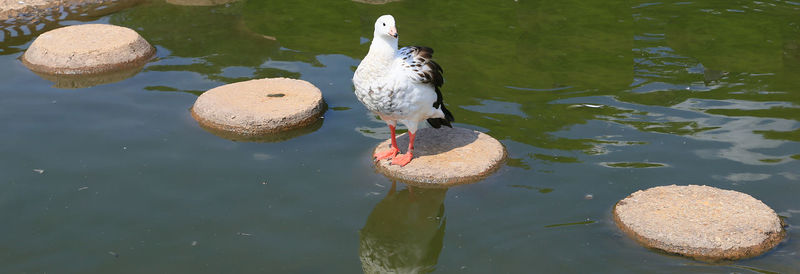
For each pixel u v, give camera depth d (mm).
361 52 8953
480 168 6316
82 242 5340
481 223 5641
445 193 6098
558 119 7273
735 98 7676
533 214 5723
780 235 5340
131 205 5805
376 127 7254
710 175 6191
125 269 5043
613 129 7047
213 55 8867
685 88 7949
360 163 6555
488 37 9383
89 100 7668
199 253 5230
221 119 7145
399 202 5973
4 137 6789
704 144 6707
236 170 6387
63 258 5148
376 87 5844
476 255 5246
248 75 8297
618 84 8078
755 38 9375
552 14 10234
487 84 8070
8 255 5164
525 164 6457
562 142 6820
